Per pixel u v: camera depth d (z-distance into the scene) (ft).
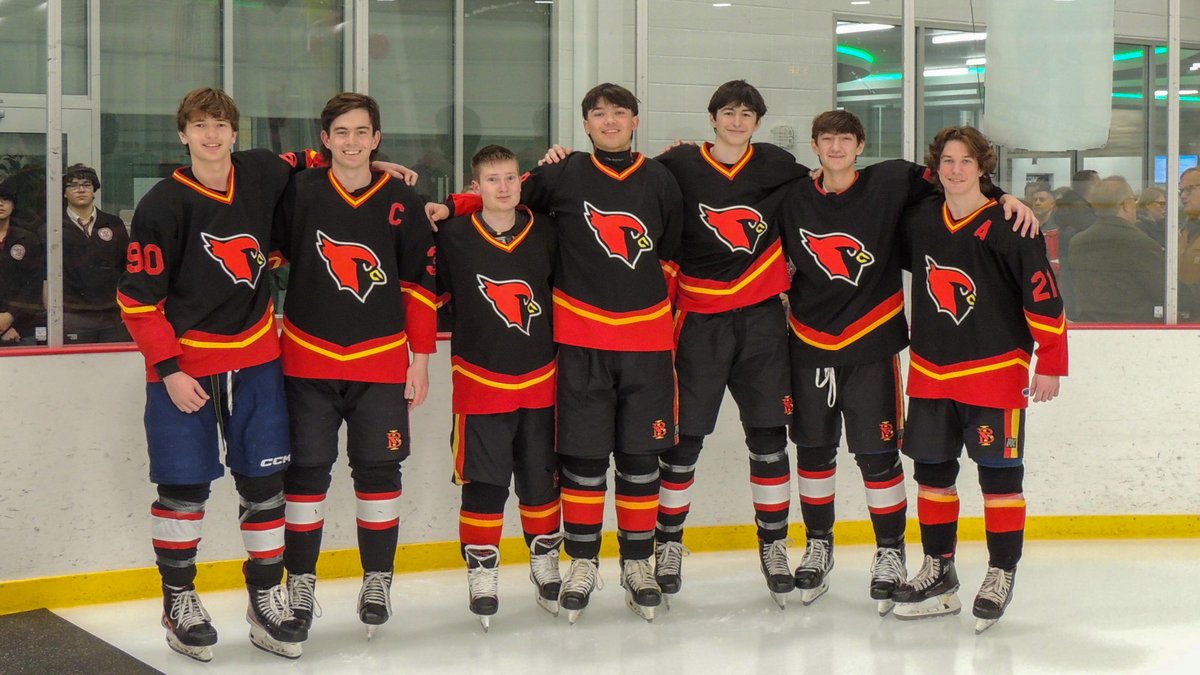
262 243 10.75
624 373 11.68
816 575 12.49
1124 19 16.52
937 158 11.59
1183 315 16.87
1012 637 11.51
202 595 13.20
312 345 10.96
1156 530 16.05
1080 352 15.84
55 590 12.59
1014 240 11.22
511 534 14.70
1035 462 15.87
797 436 12.40
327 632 11.77
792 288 12.41
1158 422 16.01
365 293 11.00
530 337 11.59
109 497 12.85
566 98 16.05
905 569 12.37
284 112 14.67
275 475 10.89
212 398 10.66
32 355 12.45
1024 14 16.37
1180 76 16.74
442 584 13.69
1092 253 16.60
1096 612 12.37
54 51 13.05
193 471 10.57
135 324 10.28
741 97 11.95
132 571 12.99
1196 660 10.79
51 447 12.57
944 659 10.82
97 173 13.55
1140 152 16.65
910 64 16.39
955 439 11.86
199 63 14.15
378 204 11.05
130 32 13.70
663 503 12.60
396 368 11.19
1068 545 15.58
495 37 15.66
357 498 11.45
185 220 10.38
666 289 11.84
